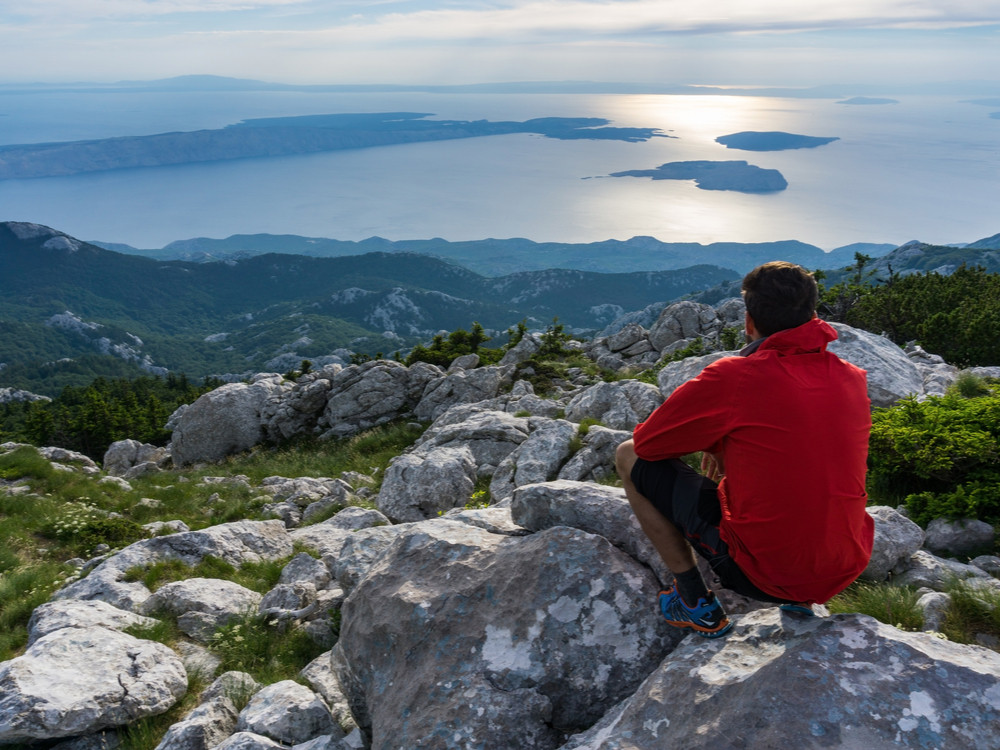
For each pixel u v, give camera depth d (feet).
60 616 25.32
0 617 30.12
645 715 10.30
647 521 11.61
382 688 13.92
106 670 19.90
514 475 45.21
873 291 99.09
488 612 13.61
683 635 12.86
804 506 9.41
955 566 18.84
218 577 33.78
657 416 10.68
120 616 26.16
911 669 9.03
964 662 9.14
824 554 9.64
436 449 50.65
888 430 25.72
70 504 50.14
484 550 15.12
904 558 18.88
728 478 10.25
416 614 13.99
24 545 42.37
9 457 66.74
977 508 21.38
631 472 11.65
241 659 23.71
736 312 118.11
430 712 12.41
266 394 101.96
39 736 17.17
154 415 258.16
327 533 40.91
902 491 25.04
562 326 129.59
